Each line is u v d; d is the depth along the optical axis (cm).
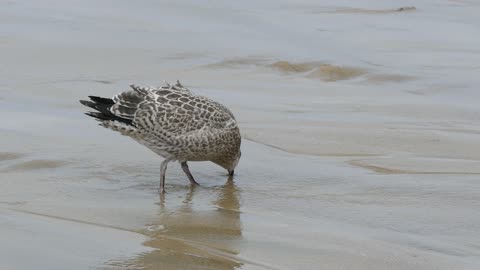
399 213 1214
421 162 1448
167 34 2462
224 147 1345
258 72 2155
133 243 1094
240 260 1045
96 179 1357
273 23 2655
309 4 2947
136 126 1312
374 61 2256
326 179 1369
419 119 1736
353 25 2669
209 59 2245
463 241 1112
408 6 2955
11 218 1163
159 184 1361
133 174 1397
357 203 1259
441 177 1370
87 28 2480
